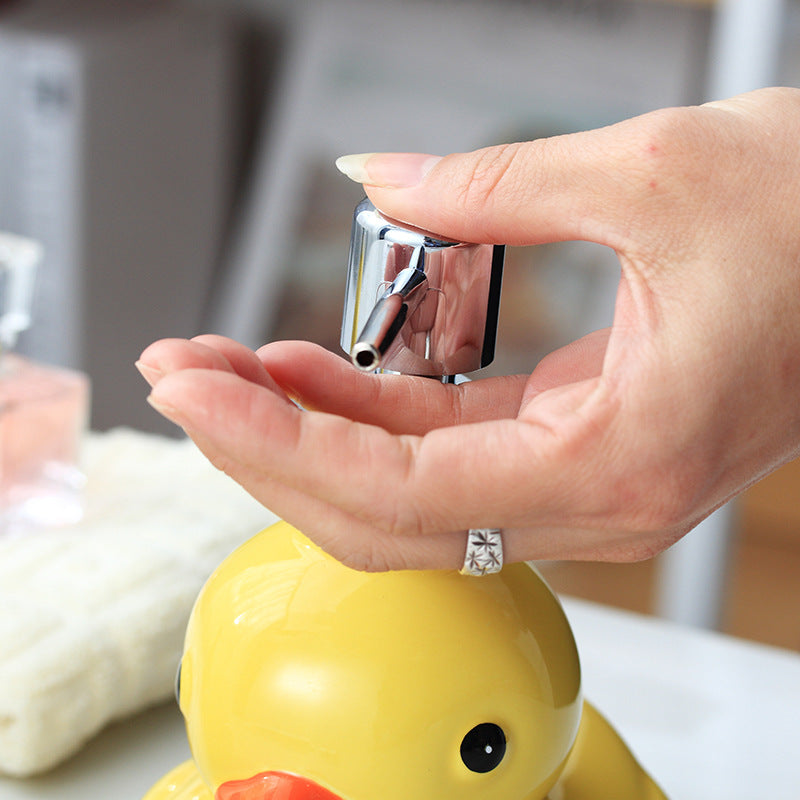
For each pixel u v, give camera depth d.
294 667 0.36
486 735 0.36
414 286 0.37
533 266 1.10
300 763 0.36
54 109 1.00
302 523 0.36
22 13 1.10
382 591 0.36
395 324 0.36
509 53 1.15
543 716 0.36
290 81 1.24
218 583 0.38
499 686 0.36
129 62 1.05
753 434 0.38
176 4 1.26
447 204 0.37
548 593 0.38
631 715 0.50
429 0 1.17
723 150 0.37
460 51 1.16
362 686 0.35
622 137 0.36
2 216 1.05
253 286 1.25
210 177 1.24
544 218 0.37
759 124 0.38
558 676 0.37
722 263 0.37
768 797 0.46
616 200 0.36
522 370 1.12
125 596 0.46
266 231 1.24
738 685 0.52
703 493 0.38
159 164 1.13
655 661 0.53
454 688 0.35
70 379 0.56
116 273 1.10
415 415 0.39
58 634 0.45
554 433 0.35
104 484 0.55
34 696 0.43
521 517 0.36
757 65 0.72
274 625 0.36
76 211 1.02
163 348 0.35
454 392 0.39
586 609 0.57
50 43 0.99
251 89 1.29
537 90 1.15
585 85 1.13
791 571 1.27
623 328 0.37
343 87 1.20
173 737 0.47
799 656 0.54
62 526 0.51
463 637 0.36
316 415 0.35
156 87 1.10
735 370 0.37
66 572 0.47
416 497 0.35
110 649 0.45
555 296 1.11
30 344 1.07
